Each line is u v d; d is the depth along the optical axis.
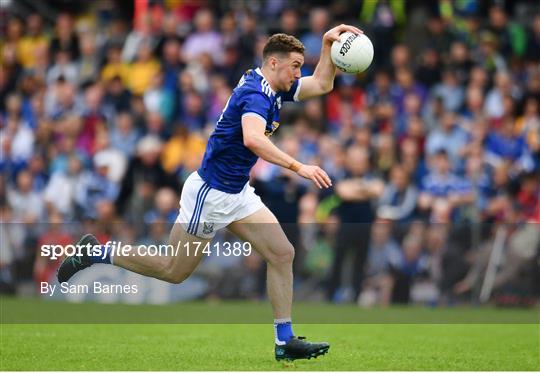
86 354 28.16
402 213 54.09
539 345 32.34
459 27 63.53
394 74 61.12
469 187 54.97
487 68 61.97
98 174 58.72
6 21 71.75
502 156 57.25
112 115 62.25
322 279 51.69
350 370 25.19
